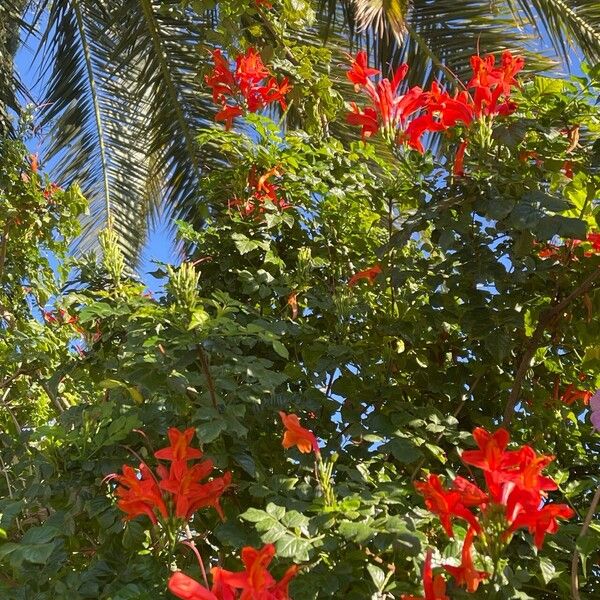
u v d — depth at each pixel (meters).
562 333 2.54
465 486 1.57
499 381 2.58
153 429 2.19
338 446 2.21
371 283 2.80
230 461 2.18
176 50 5.58
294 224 2.94
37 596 1.97
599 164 2.33
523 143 2.51
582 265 2.41
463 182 2.32
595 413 1.89
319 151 2.92
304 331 2.48
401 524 1.71
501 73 2.44
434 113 2.50
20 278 4.34
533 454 1.53
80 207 4.47
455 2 5.20
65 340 3.55
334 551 1.82
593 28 5.16
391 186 2.60
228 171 3.07
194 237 2.89
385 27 4.96
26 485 2.52
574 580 1.71
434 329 2.55
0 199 4.19
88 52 6.36
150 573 1.93
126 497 1.77
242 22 4.36
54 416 3.51
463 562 1.57
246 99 3.51
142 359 2.01
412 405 2.31
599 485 1.75
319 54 3.97
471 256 2.35
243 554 1.38
